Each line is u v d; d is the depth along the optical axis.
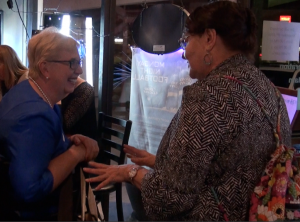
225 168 0.98
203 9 1.07
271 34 2.32
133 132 2.57
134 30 2.38
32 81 1.26
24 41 3.58
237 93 0.97
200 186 0.98
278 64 2.36
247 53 1.08
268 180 0.98
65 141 1.32
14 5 3.50
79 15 2.87
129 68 2.84
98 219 1.12
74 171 1.29
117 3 2.76
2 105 1.21
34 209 1.19
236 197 0.99
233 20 1.01
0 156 1.13
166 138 1.08
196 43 1.08
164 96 2.41
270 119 1.01
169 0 2.77
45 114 1.13
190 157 0.94
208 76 1.04
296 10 2.33
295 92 2.29
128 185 2.03
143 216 1.92
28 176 1.05
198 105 0.97
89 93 2.26
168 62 2.36
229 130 0.95
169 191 0.97
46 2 3.52
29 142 1.08
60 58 1.23
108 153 2.21
